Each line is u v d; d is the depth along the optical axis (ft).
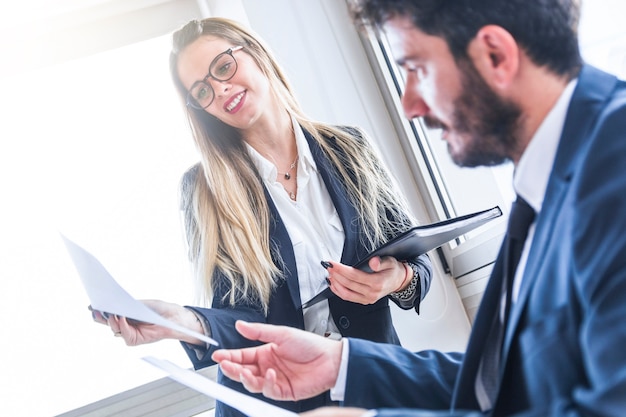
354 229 5.95
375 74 7.71
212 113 6.16
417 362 3.15
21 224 7.26
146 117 7.64
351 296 5.37
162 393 7.16
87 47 7.72
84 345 7.13
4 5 7.33
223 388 3.06
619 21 4.56
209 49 6.17
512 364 2.24
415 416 2.04
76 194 7.41
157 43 7.84
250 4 7.63
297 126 6.23
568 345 1.96
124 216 7.43
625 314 1.75
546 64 2.28
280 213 6.06
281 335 3.17
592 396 1.69
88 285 4.04
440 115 2.47
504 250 2.61
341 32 7.75
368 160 6.23
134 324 5.01
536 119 2.32
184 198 6.37
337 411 2.23
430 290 7.30
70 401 7.06
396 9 2.39
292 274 5.85
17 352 7.05
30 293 7.14
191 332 3.44
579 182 2.03
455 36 2.31
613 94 2.23
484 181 6.68
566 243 2.04
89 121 7.58
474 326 2.62
